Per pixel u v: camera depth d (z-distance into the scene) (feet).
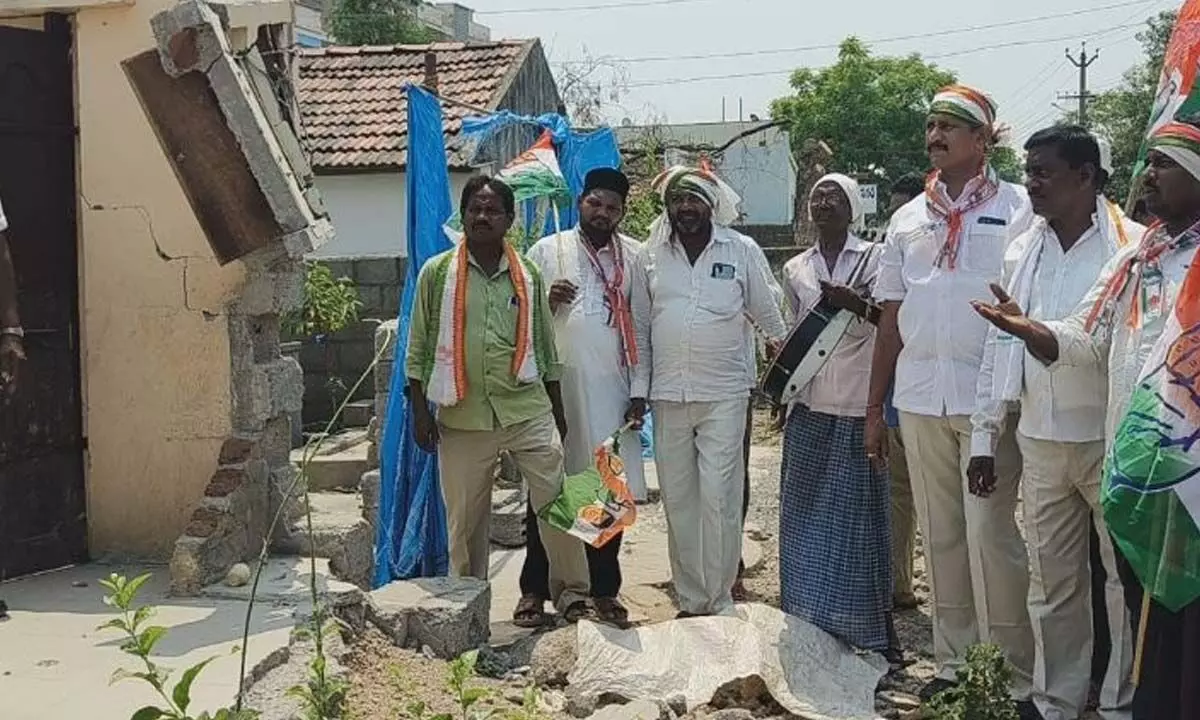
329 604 16.79
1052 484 15.25
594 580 20.11
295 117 20.66
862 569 18.56
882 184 135.23
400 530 22.16
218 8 18.22
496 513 26.25
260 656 14.94
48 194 19.03
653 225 20.12
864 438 18.07
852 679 17.48
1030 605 15.90
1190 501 12.12
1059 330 14.34
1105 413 14.74
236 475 18.54
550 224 30.86
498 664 17.81
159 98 18.07
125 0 18.81
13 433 18.39
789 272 20.52
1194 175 12.93
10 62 18.45
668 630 17.75
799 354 18.80
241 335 19.08
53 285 19.06
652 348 19.71
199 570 17.48
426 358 18.97
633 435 20.59
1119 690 15.53
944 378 16.69
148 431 19.39
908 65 136.05
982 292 16.51
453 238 22.02
